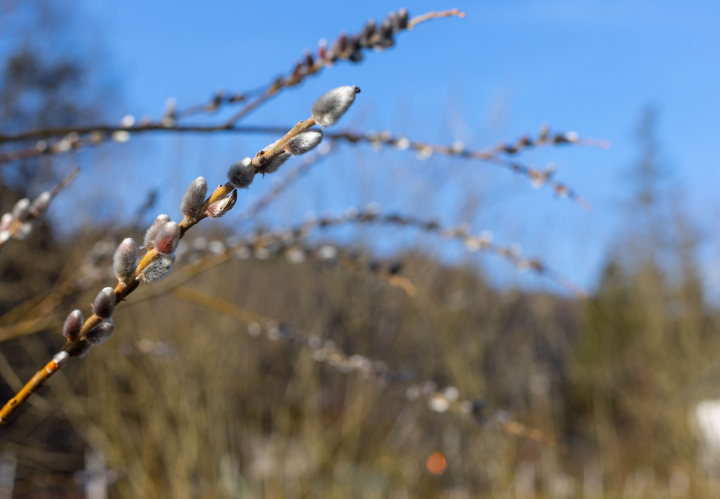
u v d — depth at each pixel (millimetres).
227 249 2158
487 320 10531
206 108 1798
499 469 9094
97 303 762
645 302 15609
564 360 14148
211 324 7309
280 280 8656
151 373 6605
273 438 6941
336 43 1521
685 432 12141
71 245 5848
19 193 5770
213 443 6691
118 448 5988
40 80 9531
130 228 2254
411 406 8297
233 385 7457
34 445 5574
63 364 793
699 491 11039
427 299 9727
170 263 743
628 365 14578
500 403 10469
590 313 15258
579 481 10711
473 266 10531
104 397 6105
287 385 7422
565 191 1742
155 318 6914
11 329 2182
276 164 684
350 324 8820
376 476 7750
